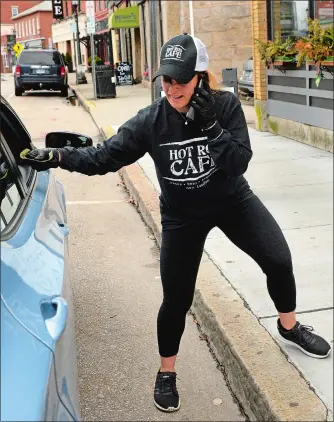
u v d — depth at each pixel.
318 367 3.05
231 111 2.45
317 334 3.35
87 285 4.64
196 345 3.68
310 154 8.12
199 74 2.37
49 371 1.51
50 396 1.47
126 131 2.58
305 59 8.17
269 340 3.26
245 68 15.48
